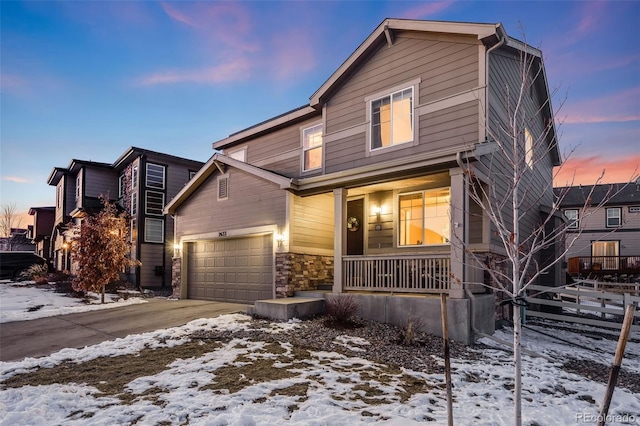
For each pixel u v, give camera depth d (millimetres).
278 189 11164
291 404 4121
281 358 5867
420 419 3867
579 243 25422
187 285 14070
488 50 8750
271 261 11227
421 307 8008
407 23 9812
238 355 5969
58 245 26500
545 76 12445
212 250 13328
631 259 22781
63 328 8102
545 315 10242
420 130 9555
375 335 7543
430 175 8688
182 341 6770
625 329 2322
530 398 4766
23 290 15539
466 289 7648
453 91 9117
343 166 11031
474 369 5766
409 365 5844
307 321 8555
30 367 5418
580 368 6504
